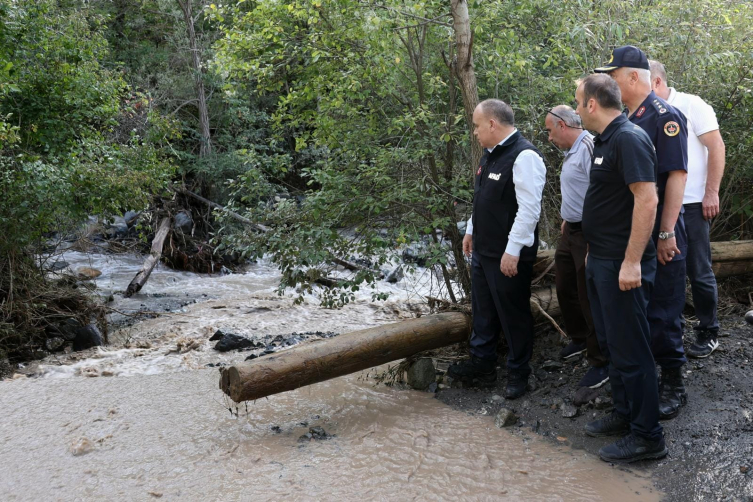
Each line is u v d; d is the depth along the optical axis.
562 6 5.48
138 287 9.17
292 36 5.48
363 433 3.78
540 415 3.91
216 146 14.97
